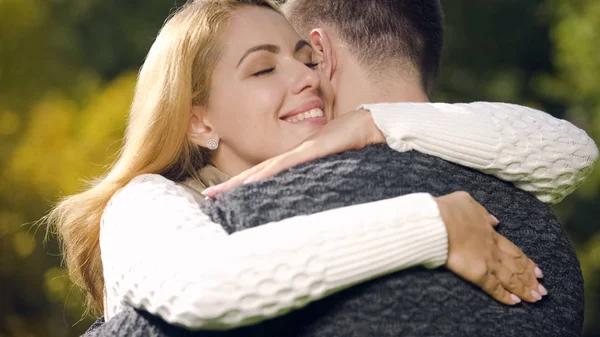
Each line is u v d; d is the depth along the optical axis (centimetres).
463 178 233
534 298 226
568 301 234
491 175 238
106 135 925
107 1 1321
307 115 258
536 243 235
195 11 263
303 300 204
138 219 226
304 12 276
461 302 218
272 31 261
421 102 253
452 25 1452
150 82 262
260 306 201
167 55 261
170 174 266
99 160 914
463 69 1442
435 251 214
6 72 1137
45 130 929
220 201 226
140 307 216
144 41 1319
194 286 201
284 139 256
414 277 216
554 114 1380
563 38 1301
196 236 214
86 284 276
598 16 1289
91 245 269
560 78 1344
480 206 225
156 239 216
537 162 237
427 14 269
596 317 1129
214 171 262
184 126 259
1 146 961
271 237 205
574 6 1350
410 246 211
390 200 214
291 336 216
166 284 205
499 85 1408
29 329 846
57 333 841
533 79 1422
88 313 318
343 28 268
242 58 257
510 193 239
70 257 273
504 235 232
